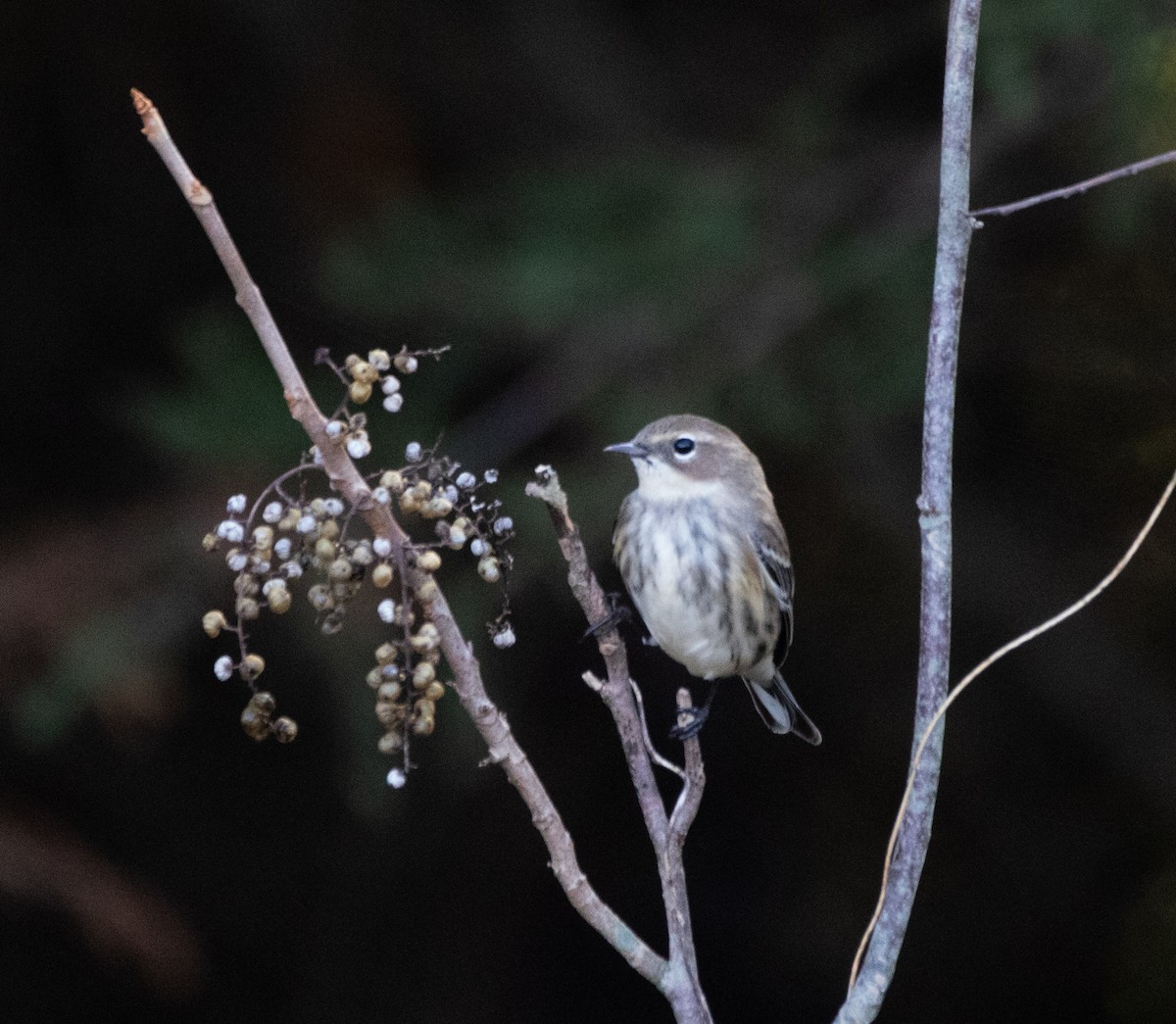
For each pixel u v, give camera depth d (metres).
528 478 10.43
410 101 12.02
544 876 13.27
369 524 3.92
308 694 12.03
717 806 13.29
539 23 11.95
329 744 12.36
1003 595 11.90
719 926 13.30
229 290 12.15
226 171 12.15
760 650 8.12
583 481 10.40
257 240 12.12
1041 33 9.88
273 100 12.07
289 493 10.36
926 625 4.35
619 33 12.16
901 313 10.49
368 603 10.15
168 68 12.09
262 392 10.62
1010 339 11.65
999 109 10.75
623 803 13.34
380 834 12.75
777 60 12.02
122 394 11.80
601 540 10.23
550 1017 13.35
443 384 11.00
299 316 11.41
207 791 12.55
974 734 12.52
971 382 11.75
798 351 10.59
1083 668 11.88
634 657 12.91
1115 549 11.77
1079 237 11.38
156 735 11.98
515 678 12.05
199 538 10.22
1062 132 10.88
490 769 12.55
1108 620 11.91
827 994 13.05
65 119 12.14
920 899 12.92
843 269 10.49
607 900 13.40
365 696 10.12
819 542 12.08
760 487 8.16
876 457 11.58
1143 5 9.72
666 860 4.50
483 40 11.94
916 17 11.24
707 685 12.94
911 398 10.50
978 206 11.23
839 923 12.88
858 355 10.57
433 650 3.85
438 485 4.01
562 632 12.09
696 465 7.96
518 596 11.15
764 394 10.49
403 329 11.10
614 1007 13.39
